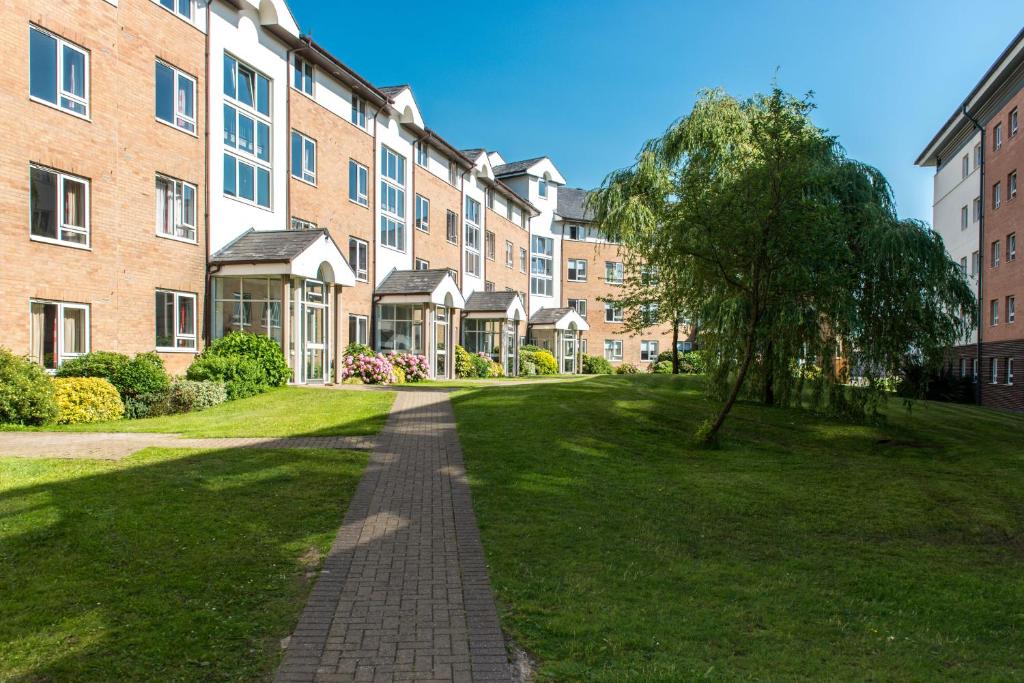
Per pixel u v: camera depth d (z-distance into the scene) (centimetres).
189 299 1880
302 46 2289
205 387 1603
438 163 3469
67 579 537
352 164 2683
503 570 596
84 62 1555
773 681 420
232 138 2044
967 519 864
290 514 730
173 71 1817
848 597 589
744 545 728
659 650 457
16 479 803
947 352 1661
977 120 3341
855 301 1606
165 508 714
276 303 2059
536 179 4984
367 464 977
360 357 2459
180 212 1847
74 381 1360
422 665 422
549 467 1009
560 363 4734
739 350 1639
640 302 2731
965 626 539
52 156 1473
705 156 2202
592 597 547
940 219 4134
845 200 1725
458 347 3422
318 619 486
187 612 491
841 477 1075
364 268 2783
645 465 1111
